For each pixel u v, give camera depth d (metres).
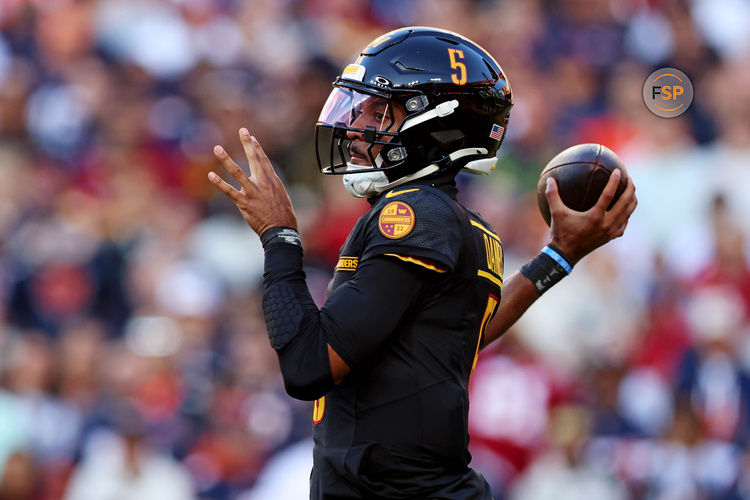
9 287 30.97
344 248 10.01
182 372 25.77
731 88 36.72
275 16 40.69
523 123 35.12
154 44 39.44
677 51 38.91
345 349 9.35
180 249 31.75
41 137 37.66
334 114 10.35
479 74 10.32
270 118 36.62
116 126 37.12
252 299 28.59
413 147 10.17
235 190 10.02
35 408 25.11
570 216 11.04
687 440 24.17
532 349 26.41
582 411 25.00
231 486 23.75
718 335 26.23
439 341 9.77
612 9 40.75
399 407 9.67
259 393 25.12
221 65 39.41
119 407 24.12
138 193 33.09
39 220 33.16
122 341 27.20
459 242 9.76
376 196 10.48
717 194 30.25
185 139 36.88
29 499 23.39
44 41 39.94
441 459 9.77
